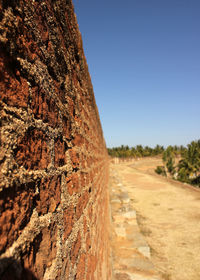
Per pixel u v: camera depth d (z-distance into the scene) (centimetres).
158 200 1430
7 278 49
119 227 617
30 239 64
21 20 67
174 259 641
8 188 54
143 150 7881
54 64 102
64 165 112
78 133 162
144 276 390
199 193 1625
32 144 71
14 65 62
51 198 87
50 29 97
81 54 198
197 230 876
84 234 155
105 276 293
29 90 72
